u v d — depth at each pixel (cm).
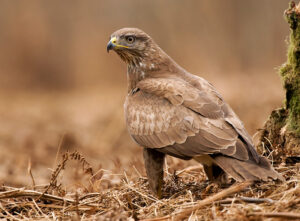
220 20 3316
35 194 926
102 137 1886
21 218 886
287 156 949
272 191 827
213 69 3153
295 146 974
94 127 2075
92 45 3706
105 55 3625
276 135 1016
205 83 987
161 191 969
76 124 2184
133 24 3694
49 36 3731
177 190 961
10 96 3312
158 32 3484
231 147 843
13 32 3700
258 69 3139
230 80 2702
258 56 3262
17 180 1257
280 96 2055
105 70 3591
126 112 1009
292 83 984
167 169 1066
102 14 3816
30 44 3684
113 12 3791
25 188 988
